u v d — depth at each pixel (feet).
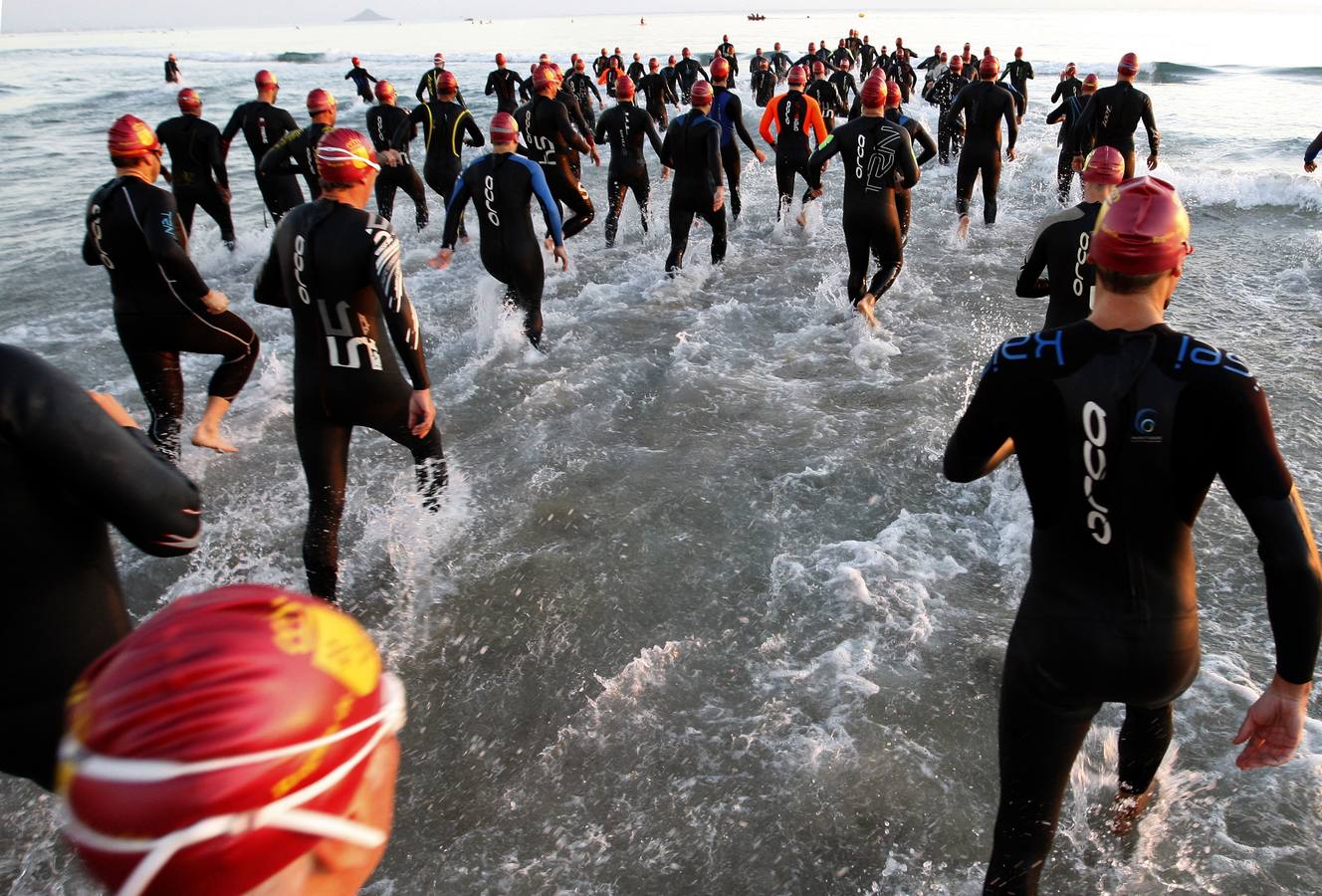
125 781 1.92
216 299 14.20
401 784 9.11
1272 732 5.89
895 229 21.15
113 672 2.10
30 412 5.17
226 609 2.26
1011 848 6.67
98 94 102.01
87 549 5.89
